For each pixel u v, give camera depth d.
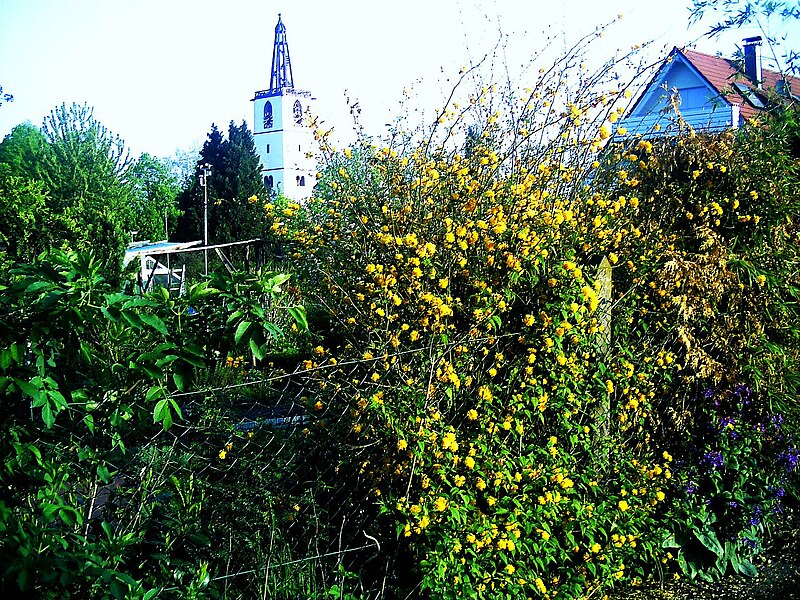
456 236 3.72
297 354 4.01
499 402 3.54
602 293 4.04
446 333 3.50
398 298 3.50
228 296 2.50
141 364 2.43
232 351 2.62
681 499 4.24
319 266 4.12
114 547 2.36
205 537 2.80
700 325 4.51
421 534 3.23
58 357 2.38
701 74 11.96
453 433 3.32
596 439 3.90
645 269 4.39
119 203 32.44
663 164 5.08
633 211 4.51
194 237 29.66
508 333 3.67
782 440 4.61
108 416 2.50
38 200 13.23
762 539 4.54
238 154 31.25
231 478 3.07
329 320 4.03
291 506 3.18
